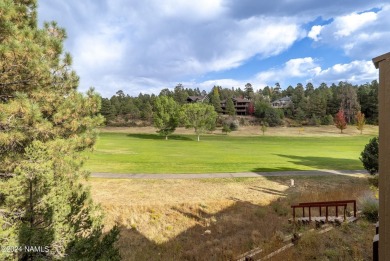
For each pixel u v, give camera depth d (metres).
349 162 31.73
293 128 93.12
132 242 13.07
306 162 31.48
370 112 103.50
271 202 17.19
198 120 64.50
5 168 7.32
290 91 179.88
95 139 10.06
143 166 27.16
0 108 6.65
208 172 24.75
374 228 11.50
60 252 6.12
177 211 15.83
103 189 18.91
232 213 15.85
